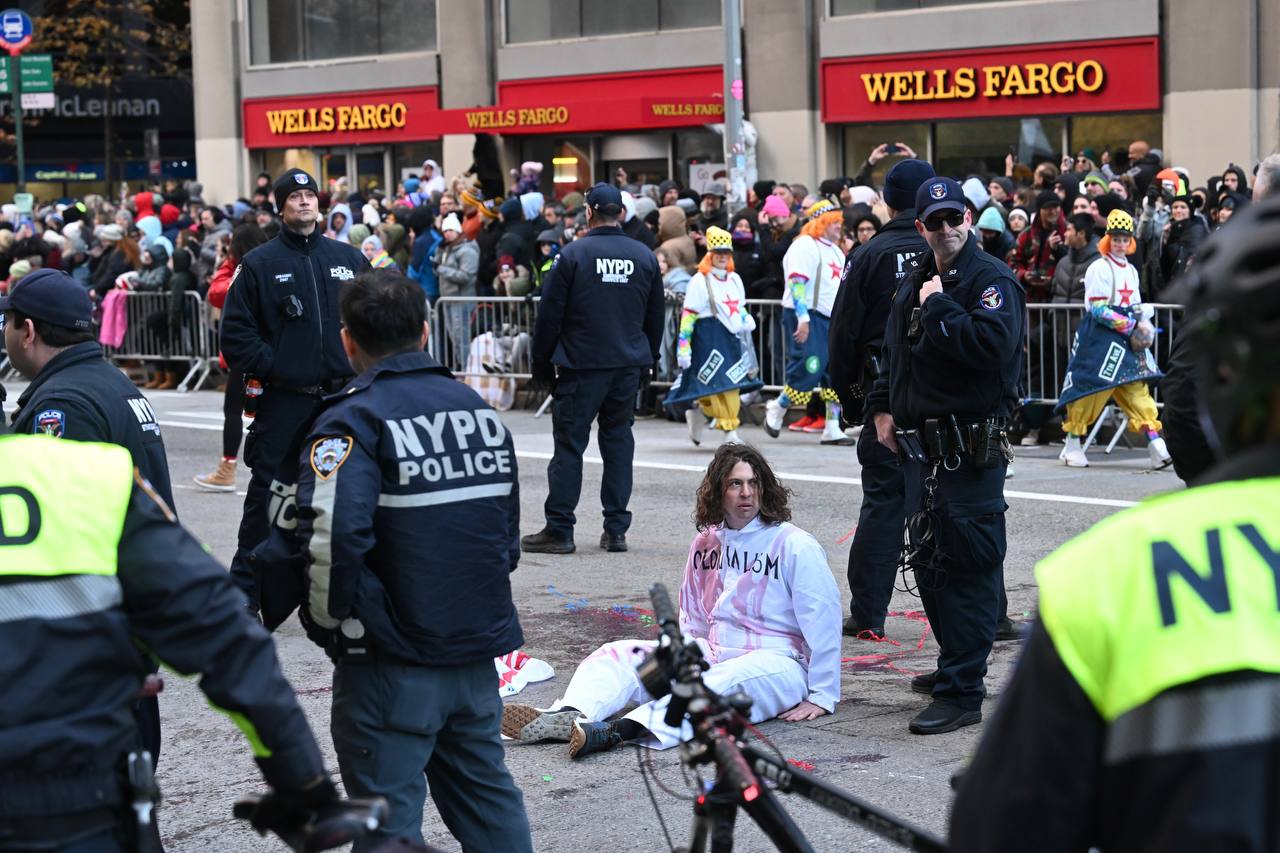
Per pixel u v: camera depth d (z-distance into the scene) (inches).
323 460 171.9
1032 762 79.6
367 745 175.6
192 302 844.6
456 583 175.8
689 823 229.1
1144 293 577.3
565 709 265.1
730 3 767.1
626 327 414.0
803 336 587.2
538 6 1123.3
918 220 261.4
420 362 180.4
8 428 121.3
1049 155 903.7
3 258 929.5
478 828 184.1
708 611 284.7
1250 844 74.1
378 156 1239.5
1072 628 79.8
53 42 1601.9
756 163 1001.5
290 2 1275.8
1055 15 885.8
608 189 413.7
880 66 956.0
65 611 110.8
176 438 672.4
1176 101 848.9
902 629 342.0
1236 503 80.4
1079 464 537.6
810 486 508.4
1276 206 77.2
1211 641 76.8
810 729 268.8
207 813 240.1
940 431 259.4
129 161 1705.2
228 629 114.9
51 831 109.5
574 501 420.8
